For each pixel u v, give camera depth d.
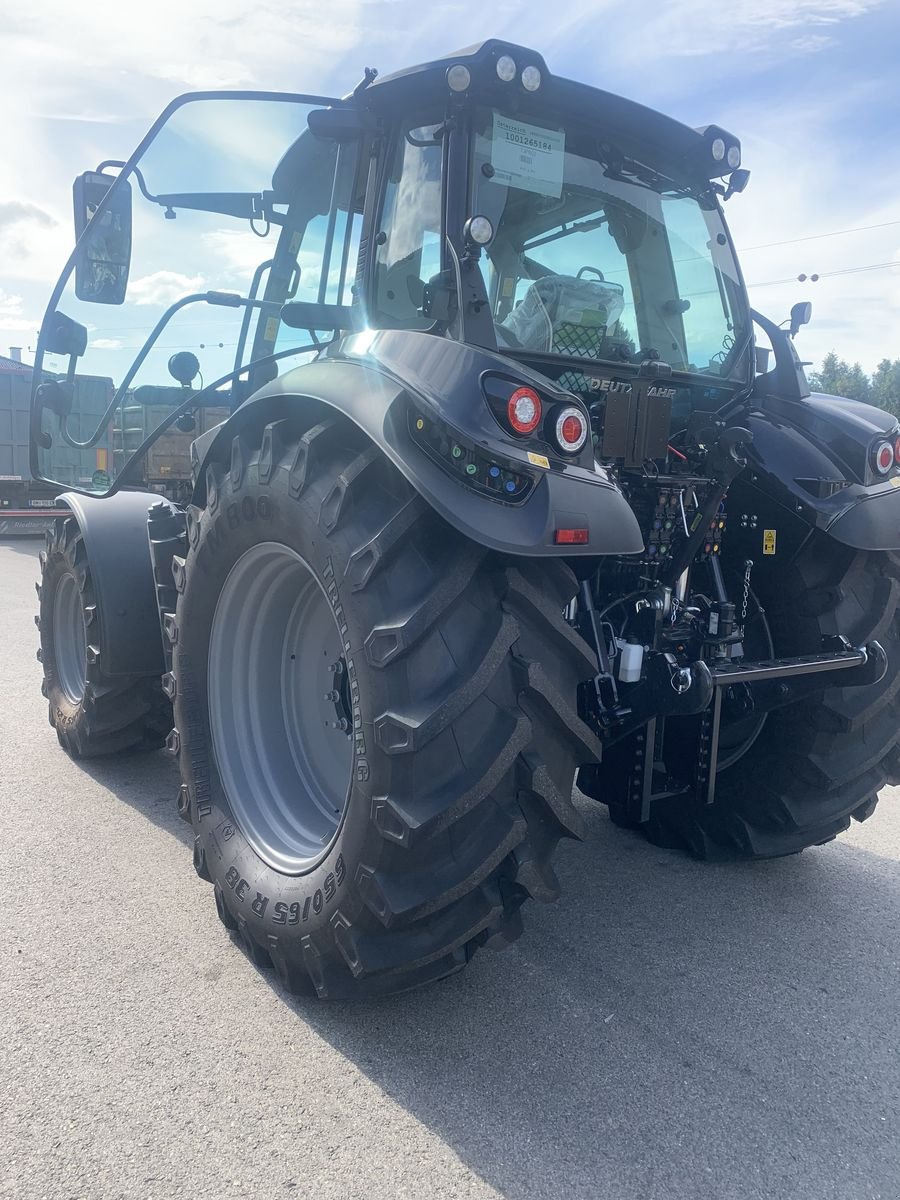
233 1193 1.78
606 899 3.02
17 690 5.27
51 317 3.62
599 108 2.57
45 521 13.59
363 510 2.12
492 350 2.21
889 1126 2.01
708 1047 2.27
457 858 2.02
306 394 2.25
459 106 2.31
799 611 2.85
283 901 2.36
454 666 1.98
